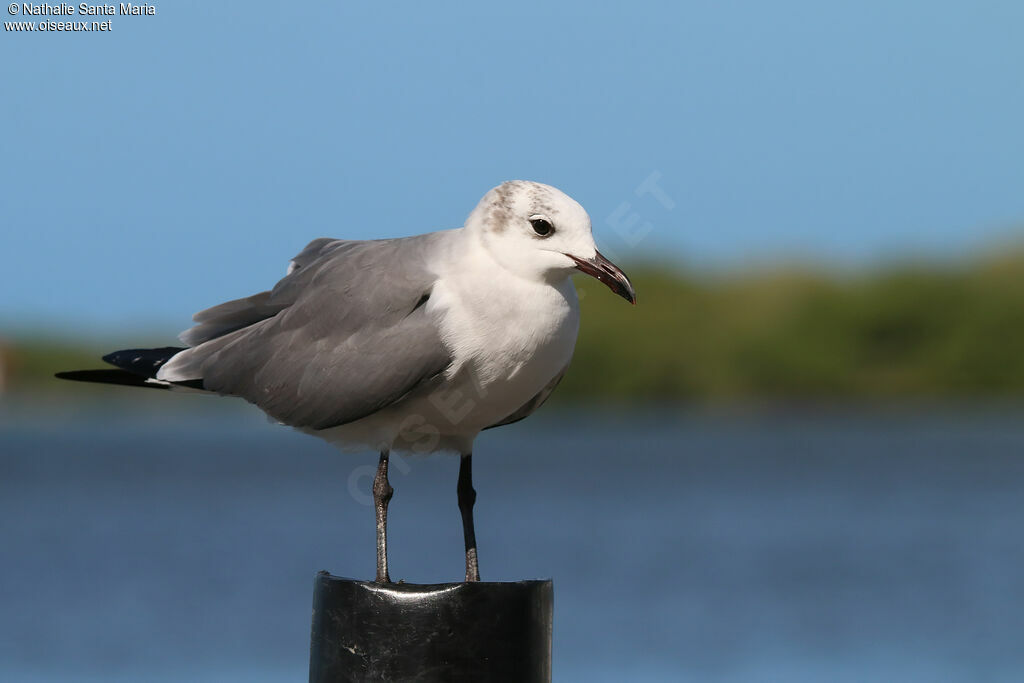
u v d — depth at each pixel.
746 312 56.06
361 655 5.14
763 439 49.62
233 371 6.92
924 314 57.56
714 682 14.80
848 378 55.69
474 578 6.38
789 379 55.81
